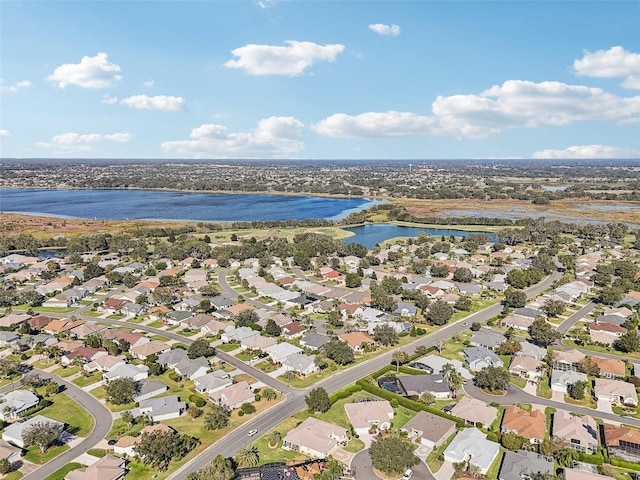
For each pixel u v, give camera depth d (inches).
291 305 7790.4
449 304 7440.9
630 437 3988.7
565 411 4527.6
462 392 4992.6
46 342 6166.3
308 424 4195.4
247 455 3747.5
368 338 6254.9
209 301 7426.2
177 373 5364.2
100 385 5152.6
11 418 4473.4
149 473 3676.2
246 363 5649.6
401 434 4185.5
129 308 7421.3
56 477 3627.0
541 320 6387.8
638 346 5969.5
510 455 3823.8
